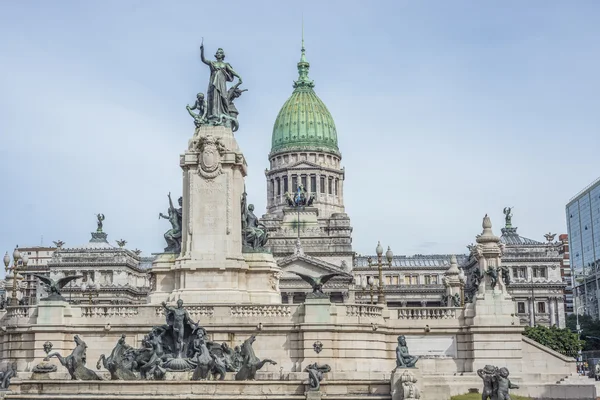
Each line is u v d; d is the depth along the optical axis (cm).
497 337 7694
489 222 8312
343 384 6200
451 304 11588
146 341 6888
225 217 8231
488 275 7925
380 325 7556
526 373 7606
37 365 7038
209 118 8669
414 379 5962
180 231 8462
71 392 6094
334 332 7300
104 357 6650
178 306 6981
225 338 7362
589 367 12444
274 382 6159
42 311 7488
